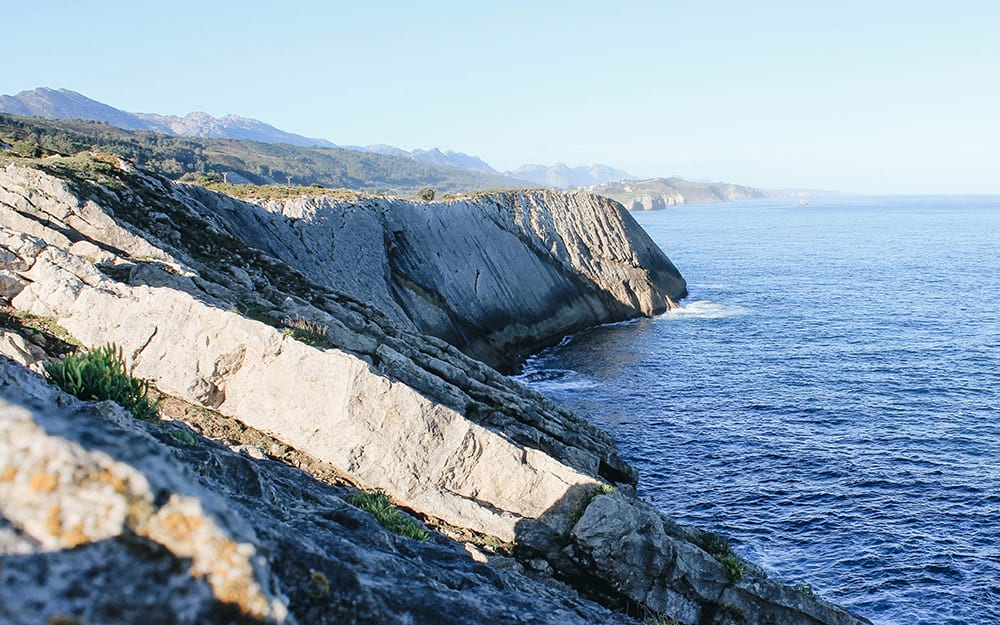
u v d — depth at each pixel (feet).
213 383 68.64
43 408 17.69
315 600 22.07
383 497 62.44
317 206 184.65
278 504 41.27
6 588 13.70
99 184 109.81
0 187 90.53
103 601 14.32
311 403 67.82
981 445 138.41
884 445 139.44
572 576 64.80
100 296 69.82
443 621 30.40
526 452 69.31
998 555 99.66
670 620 64.18
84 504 15.29
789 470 128.47
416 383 87.20
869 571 96.22
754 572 72.33
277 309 88.12
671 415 160.35
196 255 110.83
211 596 15.37
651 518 66.90
